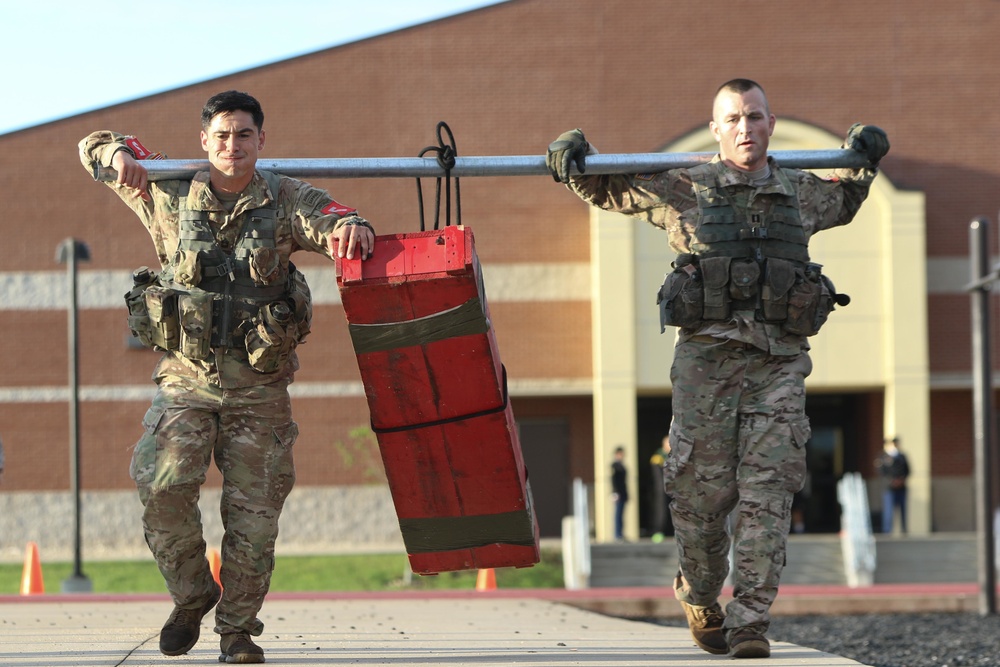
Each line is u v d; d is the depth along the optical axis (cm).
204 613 1266
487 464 1191
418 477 1202
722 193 1275
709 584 1326
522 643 1500
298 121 6406
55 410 6400
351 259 1134
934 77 6456
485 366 1152
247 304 1184
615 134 6419
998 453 6431
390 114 6425
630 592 3092
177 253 1187
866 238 6128
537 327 6372
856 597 3219
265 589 1220
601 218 6069
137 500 6372
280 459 1209
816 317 1258
